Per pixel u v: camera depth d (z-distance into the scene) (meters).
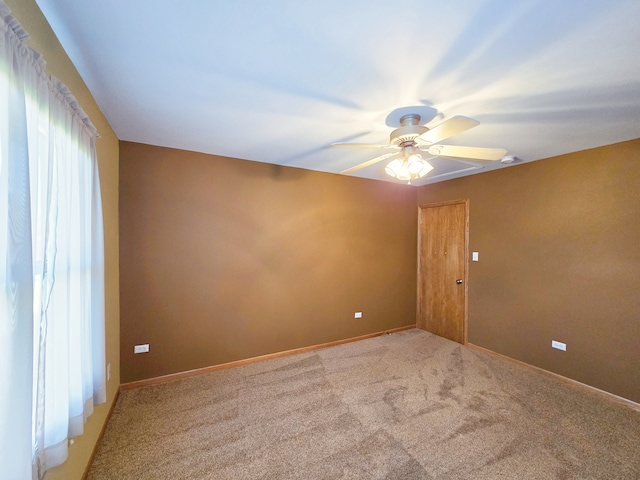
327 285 3.62
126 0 0.98
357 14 1.04
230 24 1.09
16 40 0.80
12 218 0.78
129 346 2.53
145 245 2.58
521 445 1.86
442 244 4.03
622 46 1.19
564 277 2.77
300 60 1.32
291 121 2.00
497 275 3.34
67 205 1.18
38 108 0.94
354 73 1.42
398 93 1.60
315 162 3.14
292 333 3.37
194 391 2.50
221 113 1.89
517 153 2.73
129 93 1.64
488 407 2.29
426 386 2.62
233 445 1.85
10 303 0.78
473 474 1.63
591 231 2.59
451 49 1.22
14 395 0.78
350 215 3.79
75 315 1.28
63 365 1.13
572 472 1.65
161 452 1.78
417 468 1.67
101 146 1.88
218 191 2.90
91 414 1.65
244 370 2.92
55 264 1.06
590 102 1.69
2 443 0.76
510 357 3.20
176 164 2.70
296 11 1.03
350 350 3.50
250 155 2.89
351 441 1.89
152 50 1.25
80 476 1.50
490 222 3.41
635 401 2.31
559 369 2.78
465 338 3.67
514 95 1.61
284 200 3.29
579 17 1.03
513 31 1.11
